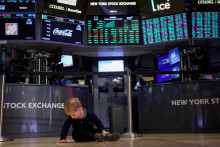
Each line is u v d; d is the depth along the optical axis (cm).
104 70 746
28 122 490
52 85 519
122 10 617
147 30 609
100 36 618
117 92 704
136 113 673
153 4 598
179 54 614
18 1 561
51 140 358
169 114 523
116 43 618
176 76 616
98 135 277
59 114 519
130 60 748
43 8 566
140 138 341
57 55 586
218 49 612
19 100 491
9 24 565
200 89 509
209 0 579
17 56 597
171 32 596
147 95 548
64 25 593
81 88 578
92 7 611
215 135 384
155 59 718
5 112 480
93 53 704
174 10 588
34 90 503
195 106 508
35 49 648
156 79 698
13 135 478
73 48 648
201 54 606
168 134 475
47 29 577
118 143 252
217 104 500
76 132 289
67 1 588
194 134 442
